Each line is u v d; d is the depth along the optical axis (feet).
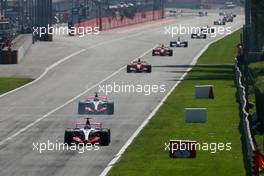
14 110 583.17
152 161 384.88
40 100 643.04
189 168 366.84
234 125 497.05
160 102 625.41
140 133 472.85
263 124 469.57
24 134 471.21
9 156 401.08
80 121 524.93
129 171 361.92
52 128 494.59
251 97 622.54
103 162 384.27
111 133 473.67
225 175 350.84
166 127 495.82
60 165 377.50
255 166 328.08
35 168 370.73
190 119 512.63
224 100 636.48
